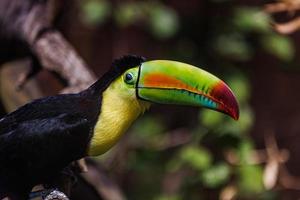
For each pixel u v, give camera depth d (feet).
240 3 37.27
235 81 35.22
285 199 36.24
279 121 40.63
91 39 42.37
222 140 31.89
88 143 23.77
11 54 30.09
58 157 23.81
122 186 38.86
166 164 36.83
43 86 38.60
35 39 29.14
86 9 36.86
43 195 24.31
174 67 23.34
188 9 38.47
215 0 36.11
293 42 38.96
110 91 23.68
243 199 32.76
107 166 36.27
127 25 40.47
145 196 37.96
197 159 31.94
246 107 34.17
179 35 37.52
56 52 28.68
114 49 42.68
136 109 23.72
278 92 40.63
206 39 36.99
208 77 23.22
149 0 36.70
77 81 27.86
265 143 39.27
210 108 23.26
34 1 29.99
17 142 23.72
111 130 23.72
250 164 31.71
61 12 30.58
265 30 34.65
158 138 37.65
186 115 39.55
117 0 38.60
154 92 23.35
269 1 35.24
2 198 24.48
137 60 23.56
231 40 36.45
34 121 23.81
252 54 37.60
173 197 33.37
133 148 37.11
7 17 29.66
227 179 31.71
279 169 32.81
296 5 30.01
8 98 30.45
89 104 23.81
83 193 30.37
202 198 33.22
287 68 38.17
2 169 24.13
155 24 36.14
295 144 40.32
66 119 23.65
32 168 23.94
